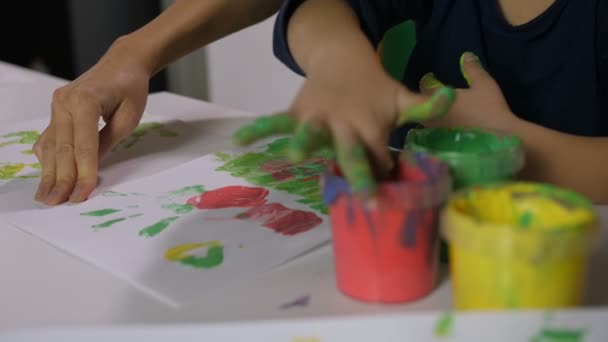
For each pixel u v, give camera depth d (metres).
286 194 0.61
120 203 0.60
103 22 2.03
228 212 0.57
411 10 0.85
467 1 0.84
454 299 0.41
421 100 0.45
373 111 0.44
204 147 0.77
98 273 0.48
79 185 0.63
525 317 0.35
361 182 0.39
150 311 0.43
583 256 0.37
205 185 0.64
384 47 0.85
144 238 0.53
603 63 0.80
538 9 0.82
